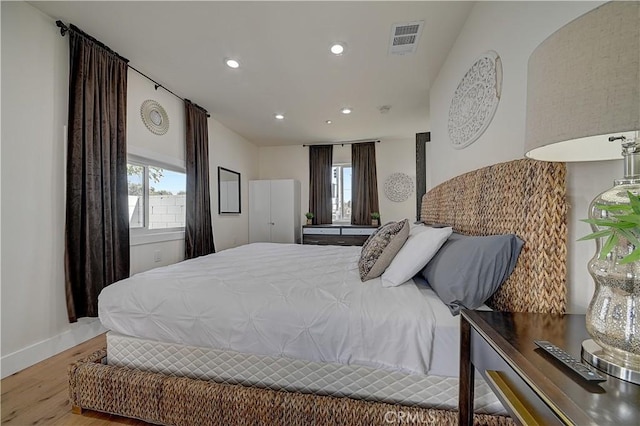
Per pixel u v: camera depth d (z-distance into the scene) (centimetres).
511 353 63
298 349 112
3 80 165
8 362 165
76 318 197
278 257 223
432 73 264
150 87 279
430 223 256
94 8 180
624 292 57
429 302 114
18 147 172
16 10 171
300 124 421
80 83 200
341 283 141
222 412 113
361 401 106
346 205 544
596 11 56
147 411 120
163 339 127
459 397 90
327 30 202
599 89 55
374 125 425
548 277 98
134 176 272
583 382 52
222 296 126
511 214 115
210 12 184
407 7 179
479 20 172
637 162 61
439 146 262
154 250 283
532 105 72
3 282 165
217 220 412
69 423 126
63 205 197
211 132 396
